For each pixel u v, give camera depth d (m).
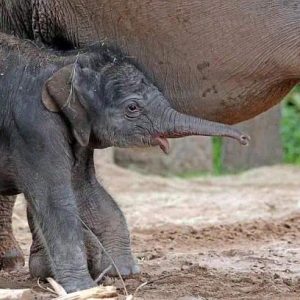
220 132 11.98
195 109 12.87
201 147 32.69
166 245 17.23
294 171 30.94
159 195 25.36
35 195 12.18
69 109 12.15
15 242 15.08
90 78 12.25
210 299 12.15
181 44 12.62
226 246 17.09
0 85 12.34
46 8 13.02
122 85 12.29
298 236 18.17
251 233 18.45
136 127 12.29
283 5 12.41
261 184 28.41
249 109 12.97
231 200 24.36
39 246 13.20
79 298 11.35
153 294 12.41
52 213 12.09
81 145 12.27
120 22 12.72
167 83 12.77
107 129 12.33
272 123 32.09
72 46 13.00
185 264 14.81
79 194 13.00
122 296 12.16
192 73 12.70
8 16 13.30
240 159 32.09
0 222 14.94
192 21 12.54
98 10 12.77
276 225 19.20
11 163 12.40
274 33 12.45
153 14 12.60
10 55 12.46
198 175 31.97
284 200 24.36
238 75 12.66
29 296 11.52
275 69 12.60
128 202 24.00
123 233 13.17
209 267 14.54
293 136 37.72
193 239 17.91
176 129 12.17
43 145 12.15
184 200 24.41
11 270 14.77
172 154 32.16
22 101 12.23
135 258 14.71
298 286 12.97
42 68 12.34
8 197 14.88
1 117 12.32
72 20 12.91
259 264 14.92
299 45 12.45
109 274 13.09
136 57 12.74
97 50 12.70
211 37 12.55
